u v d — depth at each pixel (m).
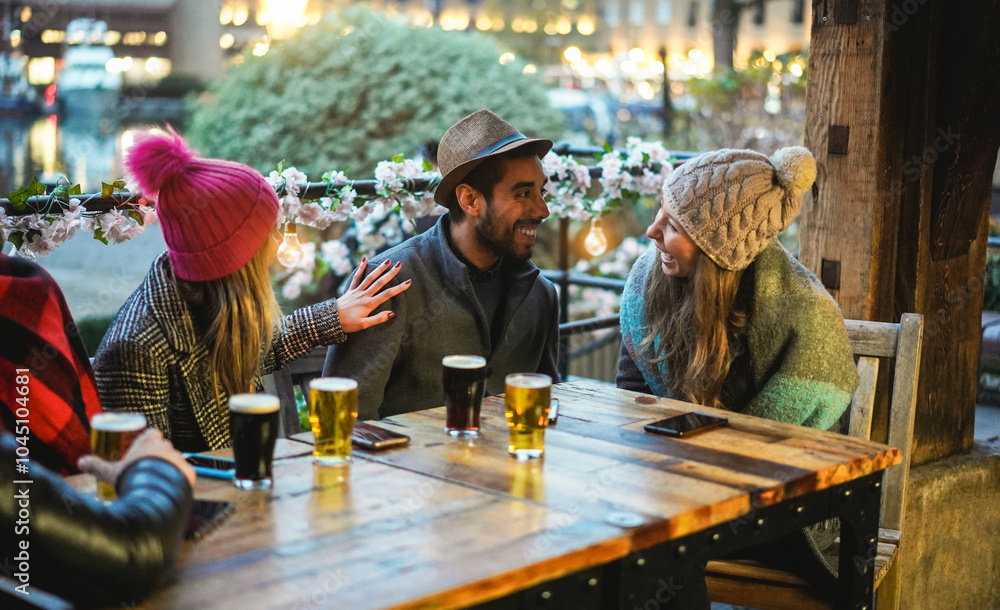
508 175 2.59
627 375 2.86
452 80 7.11
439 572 1.36
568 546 1.45
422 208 3.46
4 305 2.00
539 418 1.86
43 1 11.91
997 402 4.87
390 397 2.70
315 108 6.96
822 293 2.53
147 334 2.17
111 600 1.26
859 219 3.01
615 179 4.27
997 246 4.86
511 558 1.41
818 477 1.83
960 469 3.29
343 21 7.14
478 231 2.66
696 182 2.46
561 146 4.47
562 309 4.78
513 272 2.77
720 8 11.16
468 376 1.99
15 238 2.54
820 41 3.04
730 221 2.43
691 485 1.73
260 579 1.33
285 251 3.19
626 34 21.47
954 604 3.38
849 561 2.09
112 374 2.17
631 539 1.51
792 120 8.23
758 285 2.53
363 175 6.99
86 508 1.25
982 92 2.97
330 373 2.60
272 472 1.72
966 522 3.34
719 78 8.55
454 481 1.73
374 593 1.29
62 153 11.67
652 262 2.73
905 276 3.12
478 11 19.92
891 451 1.99
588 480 1.75
